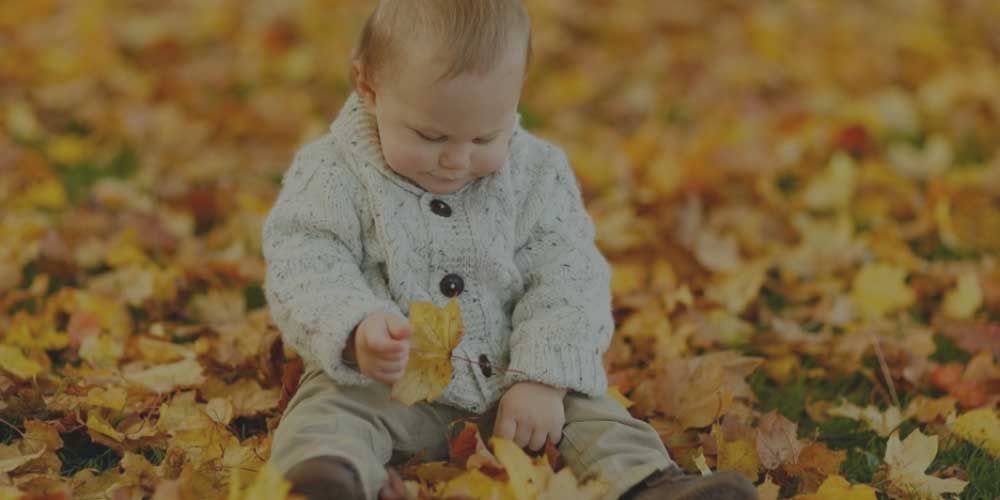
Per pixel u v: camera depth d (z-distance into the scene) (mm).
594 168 4133
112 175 4039
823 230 3662
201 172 4074
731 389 2666
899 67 5449
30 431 2270
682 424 2508
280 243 2236
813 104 4949
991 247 3676
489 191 2268
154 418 2465
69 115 4586
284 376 2416
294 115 4668
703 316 3090
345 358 2072
